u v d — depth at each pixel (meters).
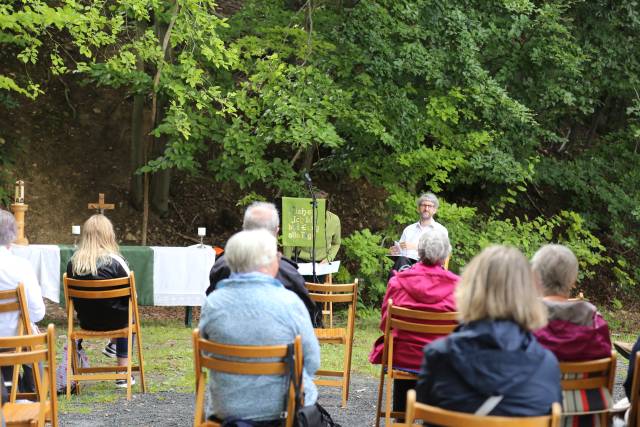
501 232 11.95
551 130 15.23
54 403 3.83
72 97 13.86
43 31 9.66
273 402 3.50
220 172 10.55
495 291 2.73
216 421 3.65
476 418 2.56
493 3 12.23
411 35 11.12
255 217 4.59
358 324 10.61
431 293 4.72
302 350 3.50
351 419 5.59
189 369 7.11
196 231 13.09
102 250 5.97
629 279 13.88
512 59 12.60
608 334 3.44
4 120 13.10
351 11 10.98
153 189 12.87
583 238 14.46
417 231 8.63
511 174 11.81
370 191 14.50
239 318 3.50
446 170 11.70
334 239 9.81
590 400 3.39
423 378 2.77
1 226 5.17
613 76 13.44
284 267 4.66
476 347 2.66
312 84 10.54
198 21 9.73
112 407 5.74
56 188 12.70
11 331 4.96
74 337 5.97
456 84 11.55
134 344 8.17
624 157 15.03
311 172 13.52
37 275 8.58
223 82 11.17
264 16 11.27
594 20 13.17
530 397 2.63
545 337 3.38
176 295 9.00
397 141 10.89
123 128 13.76
